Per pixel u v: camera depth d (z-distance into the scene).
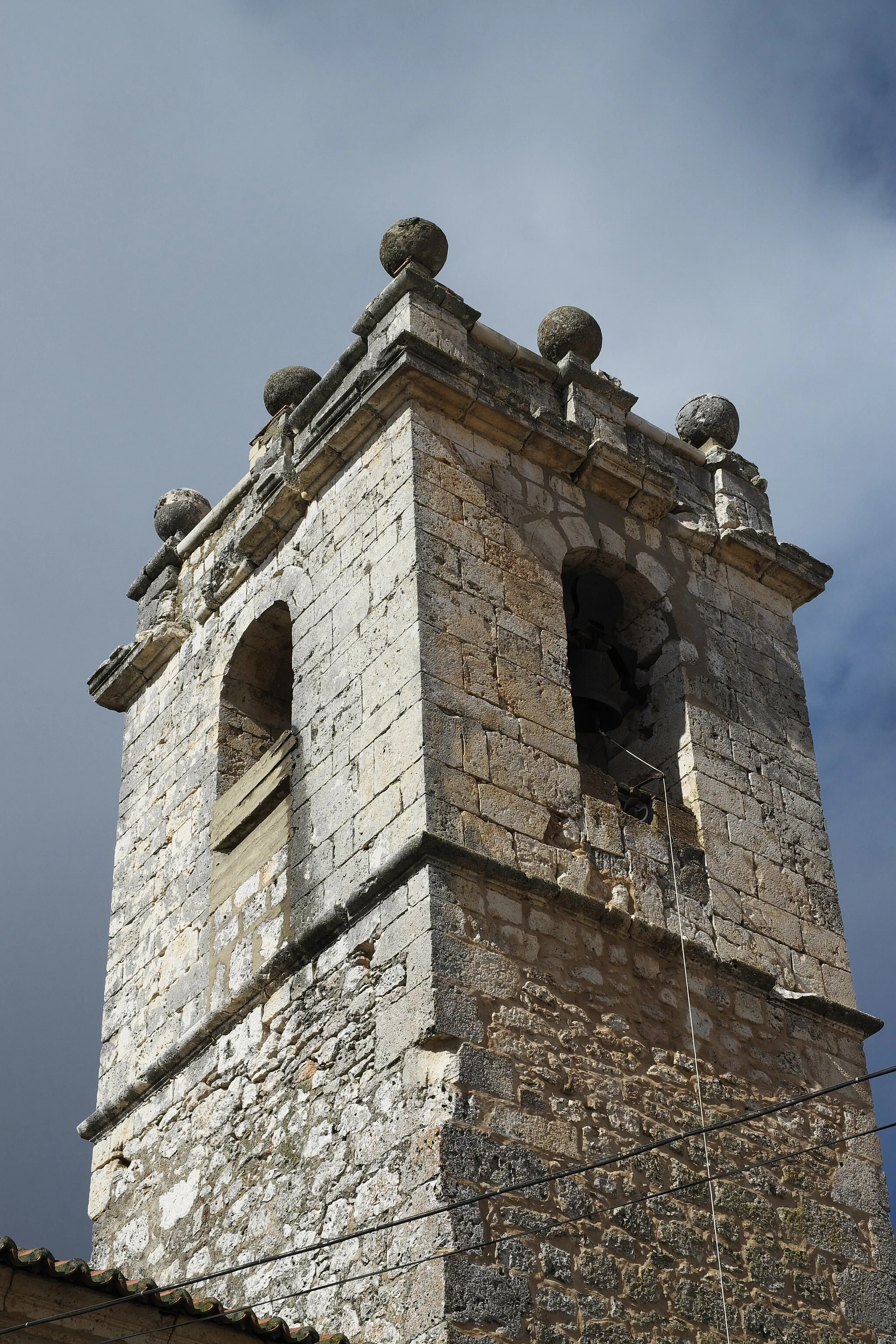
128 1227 18.61
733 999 18.14
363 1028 16.56
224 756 20.59
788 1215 17.25
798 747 20.69
